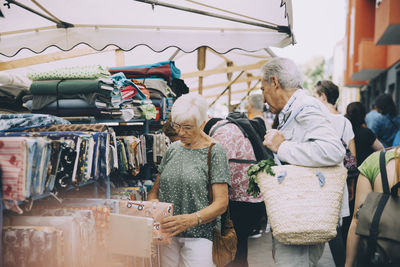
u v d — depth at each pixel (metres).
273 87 2.07
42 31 3.57
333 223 1.78
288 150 1.86
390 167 1.60
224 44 3.47
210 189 2.15
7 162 1.34
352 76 18.95
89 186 2.32
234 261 2.86
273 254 2.06
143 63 5.30
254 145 2.91
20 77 3.39
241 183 2.83
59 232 1.50
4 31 3.45
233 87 9.39
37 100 2.89
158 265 2.14
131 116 3.13
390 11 8.15
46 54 4.32
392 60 13.86
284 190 1.81
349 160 3.08
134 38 3.57
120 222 1.92
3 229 1.47
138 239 1.89
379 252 1.46
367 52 15.48
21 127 2.23
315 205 1.77
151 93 3.60
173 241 2.23
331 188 1.81
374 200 1.55
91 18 3.43
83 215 1.85
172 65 3.98
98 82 2.78
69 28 3.62
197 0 2.96
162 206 2.04
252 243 4.67
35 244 1.44
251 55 6.34
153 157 3.29
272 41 3.38
